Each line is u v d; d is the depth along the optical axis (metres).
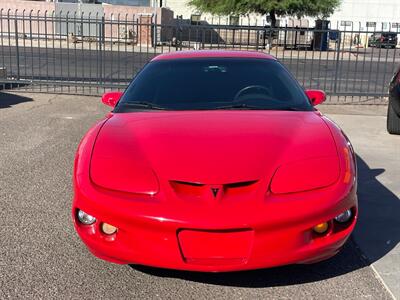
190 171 3.26
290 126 3.86
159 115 4.16
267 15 37.31
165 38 25.59
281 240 3.10
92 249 3.36
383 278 3.61
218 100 4.44
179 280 3.57
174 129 3.80
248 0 33.66
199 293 3.41
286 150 3.49
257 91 4.55
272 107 4.38
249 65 4.92
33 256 3.93
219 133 3.70
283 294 3.39
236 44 24.08
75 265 3.79
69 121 9.26
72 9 35.62
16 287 3.48
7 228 4.45
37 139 7.80
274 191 3.18
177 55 5.17
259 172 3.26
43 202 5.10
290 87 4.68
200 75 4.76
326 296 3.37
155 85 4.67
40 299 3.34
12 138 7.84
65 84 12.63
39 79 13.73
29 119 9.35
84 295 3.39
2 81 12.83
